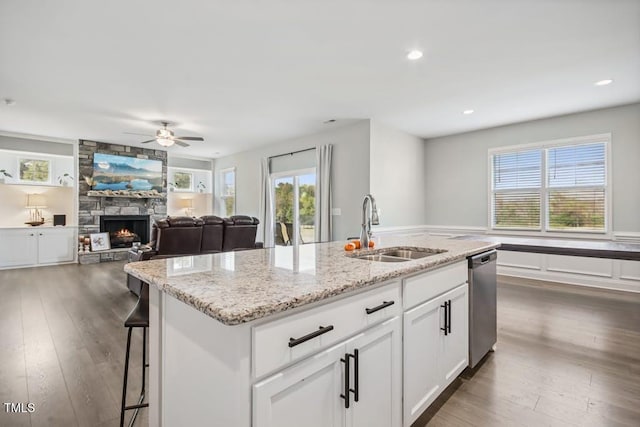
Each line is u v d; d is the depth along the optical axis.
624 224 4.44
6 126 5.58
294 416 1.04
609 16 2.42
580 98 4.18
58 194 6.79
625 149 4.42
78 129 5.81
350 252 2.13
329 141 5.84
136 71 3.36
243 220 5.09
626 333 2.91
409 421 1.57
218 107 4.54
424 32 2.64
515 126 5.39
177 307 1.23
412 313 1.59
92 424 1.69
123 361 2.37
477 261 2.24
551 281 4.91
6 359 2.40
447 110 4.70
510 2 2.25
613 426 1.68
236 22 2.49
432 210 6.43
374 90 3.91
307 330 1.08
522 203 5.34
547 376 2.19
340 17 2.43
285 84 3.73
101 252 6.75
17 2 2.21
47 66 3.22
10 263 5.93
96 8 2.29
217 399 1.01
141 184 7.53
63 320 3.24
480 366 2.33
